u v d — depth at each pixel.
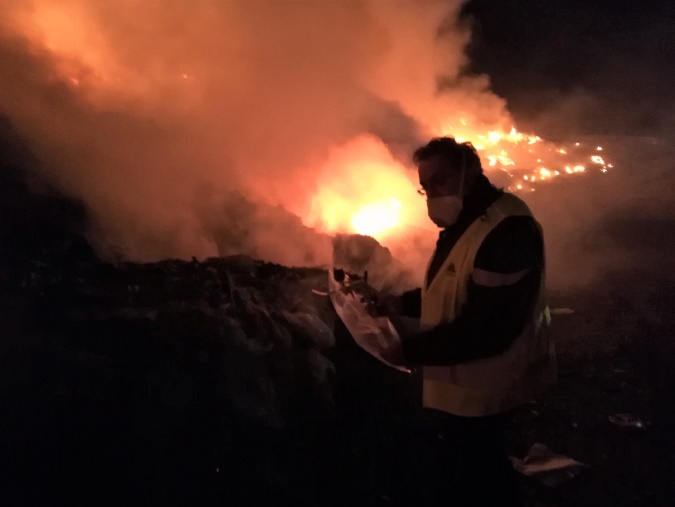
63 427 3.21
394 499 3.41
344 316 3.09
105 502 3.06
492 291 2.34
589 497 3.45
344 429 3.76
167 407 3.30
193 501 3.13
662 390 4.54
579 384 4.60
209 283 4.04
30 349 3.42
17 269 3.83
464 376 2.55
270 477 3.31
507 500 2.68
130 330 3.57
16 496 3.01
